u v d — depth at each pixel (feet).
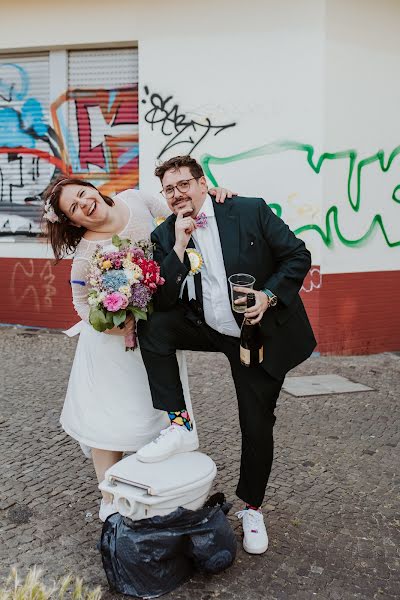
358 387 18.47
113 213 9.48
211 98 21.97
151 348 9.07
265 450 9.45
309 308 21.88
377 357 22.39
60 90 24.17
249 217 8.83
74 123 24.29
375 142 22.17
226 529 8.78
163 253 9.12
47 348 22.08
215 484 12.01
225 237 8.80
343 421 15.66
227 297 8.89
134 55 23.36
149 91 22.52
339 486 12.07
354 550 9.81
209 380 18.65
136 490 8.32
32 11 23.44
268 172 21.79
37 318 24.88
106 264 8.70
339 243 21.91
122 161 24.06
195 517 8.54
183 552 8.64
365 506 11.28
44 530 10.25
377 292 22.82
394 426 15.40
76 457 13.20
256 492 9.59
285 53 21.18
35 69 24.43
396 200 22.84
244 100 21.70
